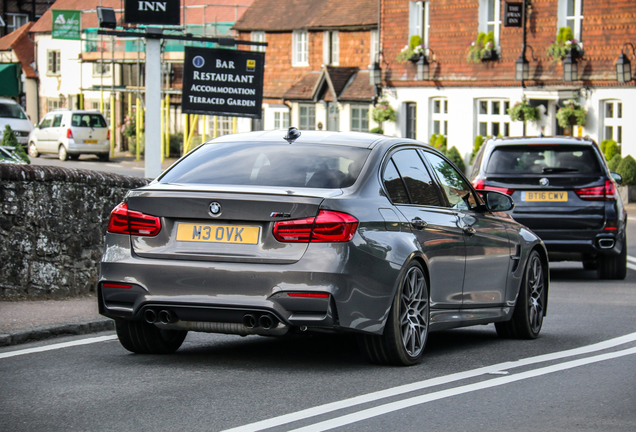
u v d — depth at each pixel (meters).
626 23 48.66
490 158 21.33
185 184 10.83
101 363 11.18
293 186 10.59
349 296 10.03
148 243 10.46
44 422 8.40
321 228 9.98
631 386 10.15
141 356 11.68
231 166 11.12
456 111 57.19
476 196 13.32
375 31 67.69
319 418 8.55
